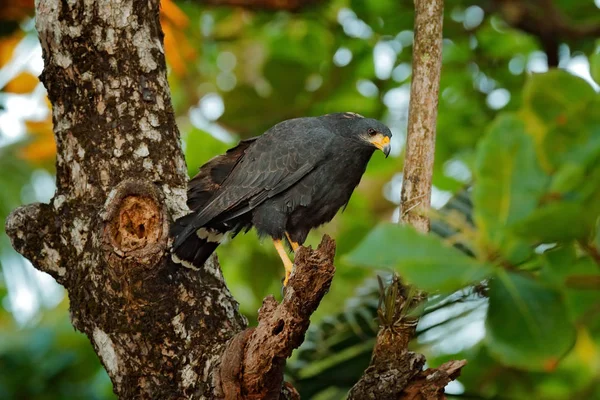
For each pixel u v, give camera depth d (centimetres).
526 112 651
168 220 828
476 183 596
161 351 827
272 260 1550
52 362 1770
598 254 583
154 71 922
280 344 746
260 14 1928
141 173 891
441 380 809
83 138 886
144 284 818
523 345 581
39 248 868
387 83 1867
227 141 1723
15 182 1579
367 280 1141
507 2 1684
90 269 837
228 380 767
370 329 1078
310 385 1076
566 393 1466
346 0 1844
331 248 750
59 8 896
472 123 1872
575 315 713
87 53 897
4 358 1772
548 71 656
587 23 1733
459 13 1847
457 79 1909
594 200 583
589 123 619
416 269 561
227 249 1570
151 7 937
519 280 592
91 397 1745
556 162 611
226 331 851
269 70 1841
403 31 1800
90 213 861
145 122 905
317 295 746
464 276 562
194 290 859
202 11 1933
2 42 1602
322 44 1922
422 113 834
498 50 1920
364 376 822
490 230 586
